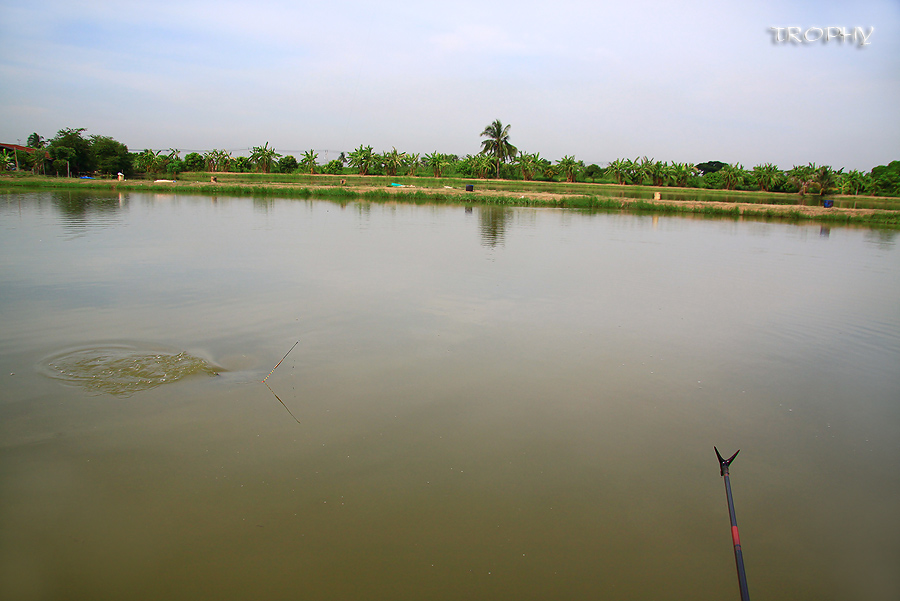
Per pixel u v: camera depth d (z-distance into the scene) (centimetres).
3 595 446
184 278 1424
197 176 7894
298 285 1385
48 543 502
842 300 1432
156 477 594
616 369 920
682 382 880
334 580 471
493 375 876
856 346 1069
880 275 1800
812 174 7881
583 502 585
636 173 8606
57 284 1323
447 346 991
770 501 601
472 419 737
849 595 480
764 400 830
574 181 8938
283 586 464
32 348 902
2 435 652
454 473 622
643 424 746
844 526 567
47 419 692
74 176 7088
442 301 1280
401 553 505
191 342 958
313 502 566
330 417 726
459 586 471
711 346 1048
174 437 666
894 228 3653
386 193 5022
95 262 1596
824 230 3372
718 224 3544
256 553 498
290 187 5512
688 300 1385
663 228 3141
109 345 926
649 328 1143
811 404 821
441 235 2452
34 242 1919
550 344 1023
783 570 508
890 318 1262
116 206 3428
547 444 688
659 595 472
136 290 1290
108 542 505
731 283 1609
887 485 634
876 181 8169
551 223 3216
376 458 642
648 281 1591
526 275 1603
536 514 564
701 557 520
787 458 680
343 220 2992
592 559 511
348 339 1005
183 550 500
